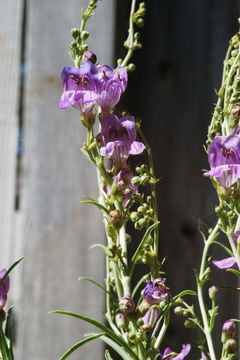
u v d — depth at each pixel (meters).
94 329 0.89
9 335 0.59
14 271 0.91
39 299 0.90
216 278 0.89
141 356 0.60
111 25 0.95
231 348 0.67
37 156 0.93
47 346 0.89
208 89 0.98
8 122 0.95
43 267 0.91
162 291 0.61
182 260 0.94
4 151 0.95
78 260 0.91
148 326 0.60
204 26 1.00
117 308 0.67
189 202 0.95
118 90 0.65
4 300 0.59
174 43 1.00
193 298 0.92
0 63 0.97
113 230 0.63
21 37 0.97
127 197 0.66
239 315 0.89
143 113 0.98
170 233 0.95
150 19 1.00
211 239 0.68
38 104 0.94
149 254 0.64
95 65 0.69
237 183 0.64
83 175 0.93
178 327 0.89
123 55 0.97
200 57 0.99
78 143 0.94
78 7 0.97
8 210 0.93
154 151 0.97
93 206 0.92
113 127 0.65
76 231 0.91
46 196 0.92
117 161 0.65
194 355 0.85
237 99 0.67
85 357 0.88
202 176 0.96
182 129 0.98
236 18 0.99
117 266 0.63
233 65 0.69
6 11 0.98
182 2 1.01
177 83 0.99
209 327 0.66
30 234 0.91
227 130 0.67
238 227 0.64
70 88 0.66
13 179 0.94
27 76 0.95
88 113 0.66
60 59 0.96
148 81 0.98
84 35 0.69
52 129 0.94
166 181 0.96
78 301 0.90
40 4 0.97
